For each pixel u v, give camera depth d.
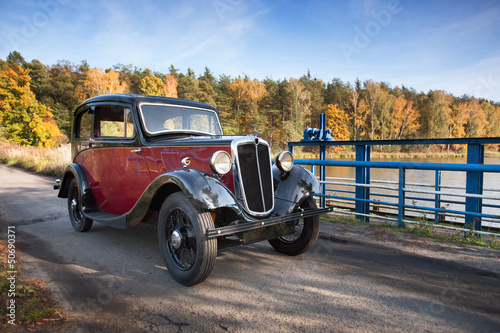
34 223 5.45
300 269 3.35
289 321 2.32
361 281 3.02
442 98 64.94
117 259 3.69
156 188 3.21
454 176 13.88
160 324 2.29
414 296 2.70
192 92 68.44
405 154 45.47
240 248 4.08
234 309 2.51
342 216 6.16
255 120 68.69
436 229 5.15
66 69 76.12
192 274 2.84
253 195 3.19
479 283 2.94
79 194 4.65
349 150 57.38
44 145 34.72
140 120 3.88
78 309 2.49
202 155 3.31
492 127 56.44
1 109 34.00
